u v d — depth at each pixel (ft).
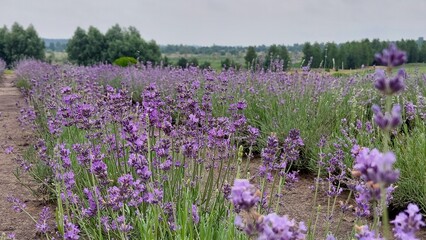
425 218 12.67
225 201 11.25
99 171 9.58
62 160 11.65
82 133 16.60
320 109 20.15
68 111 13.29
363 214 8.18
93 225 10.87
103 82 39.60
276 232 4.33
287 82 23.82
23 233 11.96
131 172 12.00
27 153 17.28
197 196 11.13
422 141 13.84
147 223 9.30
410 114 16.62
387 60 4.12
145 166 9.02
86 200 12.17
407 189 12.97
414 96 21.36
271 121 20.27
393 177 3.87
